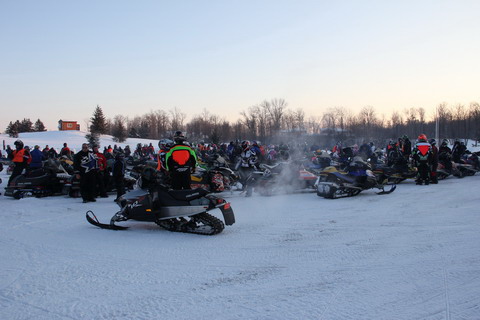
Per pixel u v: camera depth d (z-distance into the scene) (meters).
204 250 6.31
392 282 4.72
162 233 7.61
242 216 9.32
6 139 65.19
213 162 13.56
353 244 6.49
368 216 8.94
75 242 6.91
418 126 65.50
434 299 4.20
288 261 5.66
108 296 4.41
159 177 8.16
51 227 8.23
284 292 4.48
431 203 10.52
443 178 17.58
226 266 5.48
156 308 4.08
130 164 18.19
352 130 60.00
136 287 4.69
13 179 13.76
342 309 3.99
